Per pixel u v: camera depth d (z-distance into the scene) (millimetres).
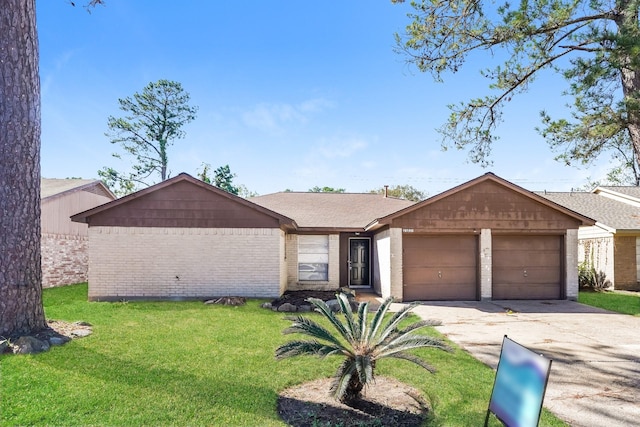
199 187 12188
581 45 9508
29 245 6359
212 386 4703
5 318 6086
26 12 6426
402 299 12547
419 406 4348
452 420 3932
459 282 12812
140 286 11906
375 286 15055
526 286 12938
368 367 3959
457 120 11625
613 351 6664
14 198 6215
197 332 7441
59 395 4293
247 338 7043
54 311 9438
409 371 5418
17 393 4324
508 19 9430
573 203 19734
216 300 11258
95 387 4535
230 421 3832
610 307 11500
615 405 4418
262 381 4930
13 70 6270
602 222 16781
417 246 12820
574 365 5902
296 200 18312
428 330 8219
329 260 15023
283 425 3811
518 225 12805
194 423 3762
